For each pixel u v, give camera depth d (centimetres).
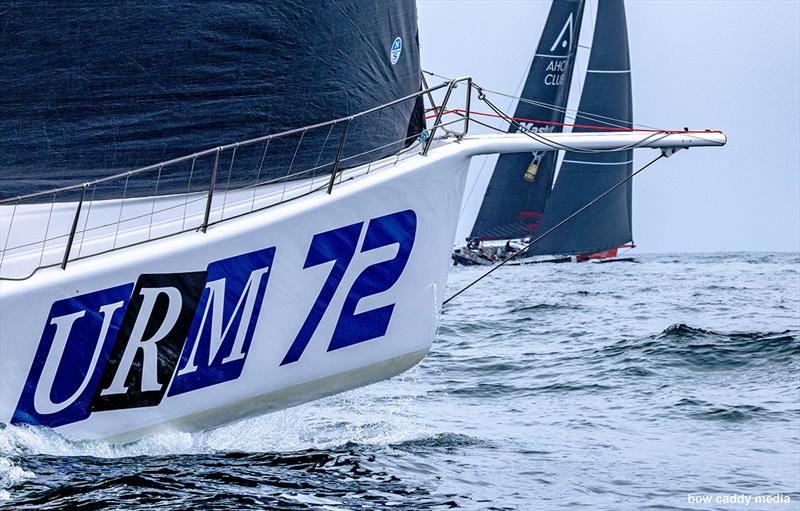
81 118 1797
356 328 1848
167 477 1609
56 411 1669
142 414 1722
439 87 1967
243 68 1859
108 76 1797
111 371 1689
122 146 1816
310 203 1789
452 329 4409
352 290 1836
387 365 1900
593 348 3653
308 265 1794
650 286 7875
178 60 1823
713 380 3019
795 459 2073
